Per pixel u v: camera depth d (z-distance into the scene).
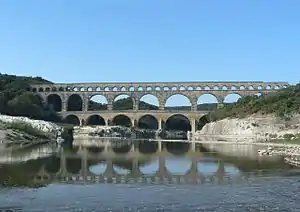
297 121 158.00
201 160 76.56
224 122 195.00
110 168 63.12
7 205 36.12
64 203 37.09
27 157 78.06
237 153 94.69
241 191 42.94
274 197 39.78
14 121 152.38
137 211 34.53
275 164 68.00
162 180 51.09
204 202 37.69
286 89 197.12
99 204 36.84
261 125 167.50
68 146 121.19
